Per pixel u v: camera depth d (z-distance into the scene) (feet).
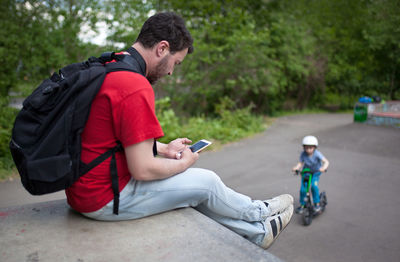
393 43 82.64
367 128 47.24
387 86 92.12
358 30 85.97
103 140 4.94
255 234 6.55
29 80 28.66
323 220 17.72
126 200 5.48
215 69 49.62
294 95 82.58
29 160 4.47
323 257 13.89
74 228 5.60
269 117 66.69
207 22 43.39
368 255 14.07
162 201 5.74
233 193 6.29
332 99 92.58
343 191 22.18
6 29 27.07
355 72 88.12
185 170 5.94
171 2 41.11
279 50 62.69
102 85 4.74
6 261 4.62
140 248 5.01
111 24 28.76
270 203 6.92
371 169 27.40
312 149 17.58
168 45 5.29
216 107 50.03
